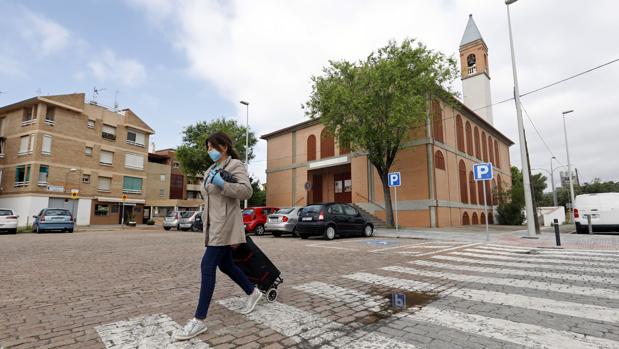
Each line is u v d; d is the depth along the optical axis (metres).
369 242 11.52
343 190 28.12
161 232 20.75
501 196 26.97
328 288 4.62
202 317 2.91
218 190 3.12
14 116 30.86
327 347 2.66
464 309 3.63
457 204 22.97
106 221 34.00
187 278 5.38
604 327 3.03
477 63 35.81
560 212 29.12
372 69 17.48
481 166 12.12
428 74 17.55
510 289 4.49
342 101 17.88
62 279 5.30
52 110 30.39
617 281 4.88
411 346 2.67
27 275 5.65
